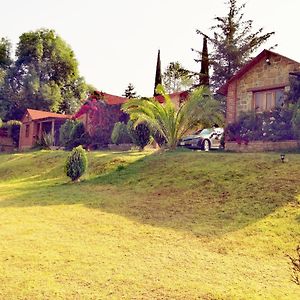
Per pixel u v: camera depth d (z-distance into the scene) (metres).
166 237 7.09
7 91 50.41
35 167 20.97
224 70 34.22
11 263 5.61
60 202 10.44
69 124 31.39
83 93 56.75
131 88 42.53
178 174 13.06
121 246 6.54
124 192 11.86
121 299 4.44
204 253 6.21
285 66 18.72
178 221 8.22
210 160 14.20
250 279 5.11
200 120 18.62
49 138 34.38
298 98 16.97
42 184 15.23
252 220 7.91
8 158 25.95
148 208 9.48
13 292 4.60
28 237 7.01
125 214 8.91
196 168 13.30
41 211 9.29
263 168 11.77
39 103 50.34
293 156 13.15
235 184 10.75
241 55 34.31
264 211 8.38
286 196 9.06
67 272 5.28
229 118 21.23
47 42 54.25
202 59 35.69
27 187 14.33
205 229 7.55
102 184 13.71
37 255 5.97
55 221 8.28
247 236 7.03
